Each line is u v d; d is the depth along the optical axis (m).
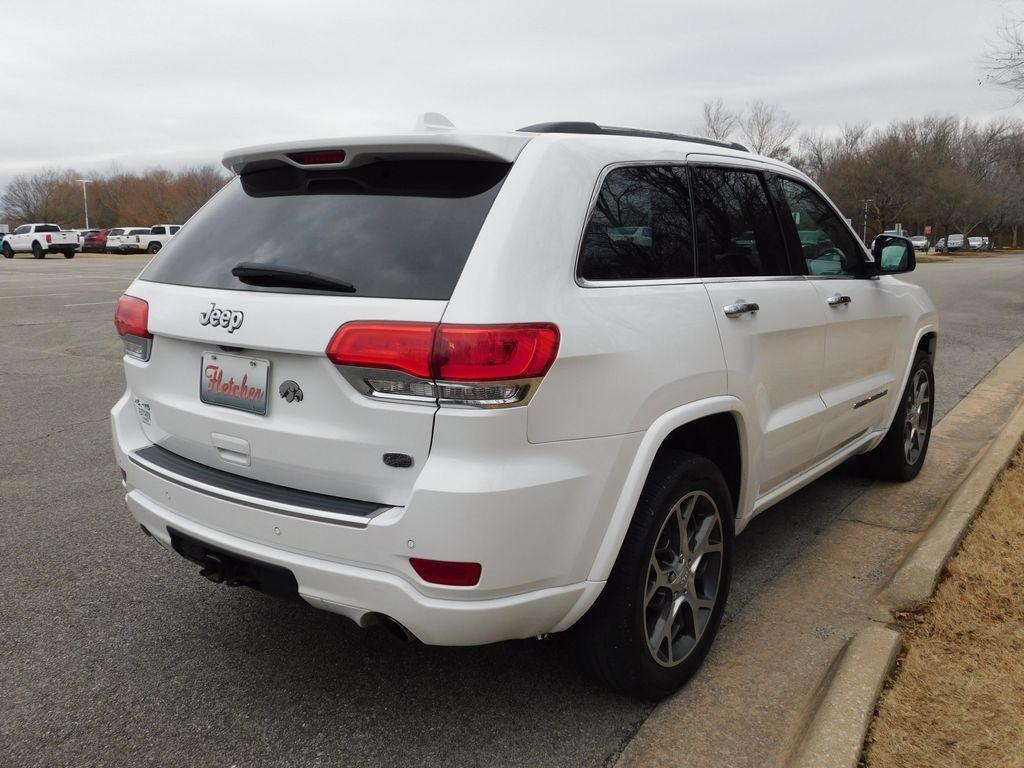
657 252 2.82
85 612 3.46
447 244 2.31
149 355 2.90
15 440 6.14
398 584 2.26
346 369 2.27
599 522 2.44
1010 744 2.38
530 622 2.38
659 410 2.60
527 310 2.24
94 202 107.38
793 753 2.46
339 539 2.31
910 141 67.94
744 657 3.09
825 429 3.83
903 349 4.66
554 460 2.31
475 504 2.16
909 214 68.31
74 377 8.69
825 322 3.67
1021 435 5.43
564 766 2.49
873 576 3.77
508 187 2.38
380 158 2.55
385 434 2.26
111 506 4.74
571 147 2.58
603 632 2.61
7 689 2.89
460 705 2.80
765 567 3.89
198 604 3.55
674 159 3.03
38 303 16.83
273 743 2.60
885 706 2.57
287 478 2.50
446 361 2.15
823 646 3.16
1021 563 3.61
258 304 2.46
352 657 3.12
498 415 2.18
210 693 2.88
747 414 3.08
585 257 2.51
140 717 2.74
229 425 2.60
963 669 2.79
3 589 3.67
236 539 2.53
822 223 4.01
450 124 2.72
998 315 15.08
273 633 3.30
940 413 6.90
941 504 4.72
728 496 3.00
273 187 2.86
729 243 3.21
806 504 4.73
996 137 90.12
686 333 2.74
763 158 3.68
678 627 2.90
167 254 3.00
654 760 2.51
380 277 2.32
